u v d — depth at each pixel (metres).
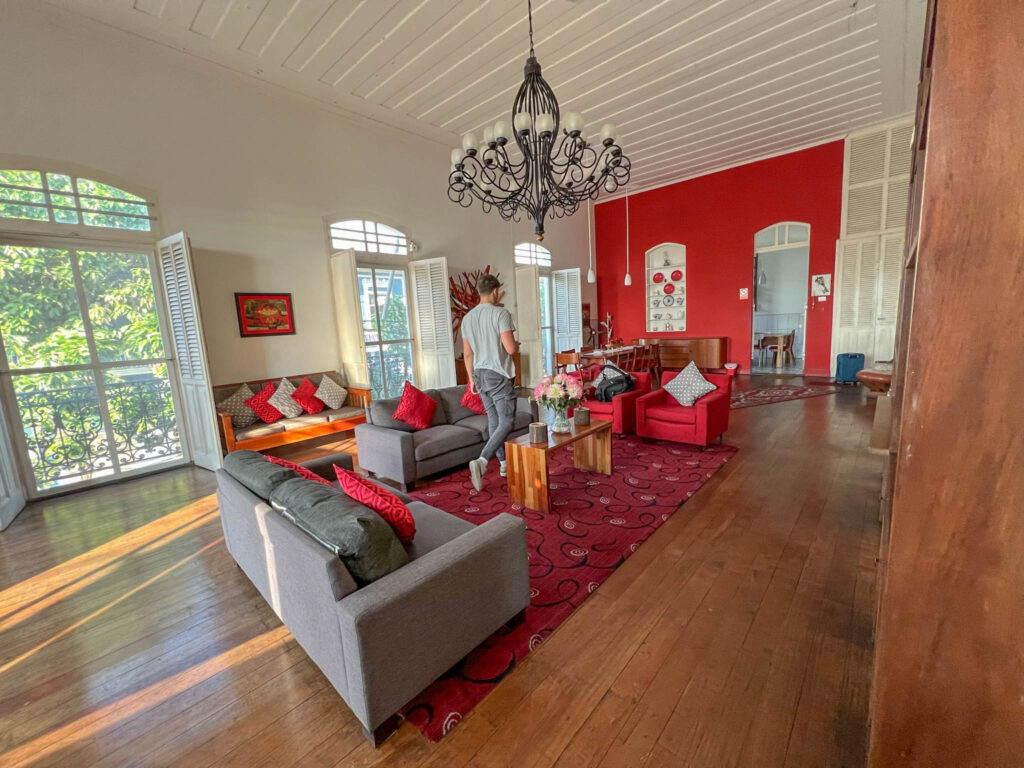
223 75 4.31
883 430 3.36
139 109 3.86
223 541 2.70
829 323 7.04
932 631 0.70
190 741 1.41
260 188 4.65
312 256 5.10
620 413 4.30
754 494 2.97
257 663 1.72
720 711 1.42
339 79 4.43
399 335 6.09
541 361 7.36
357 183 5.48
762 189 7.36
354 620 1.24
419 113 5.24
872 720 0.77
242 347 4.59
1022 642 0.65
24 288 3.42
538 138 2.86
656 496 3.01
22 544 2.75
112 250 3.80
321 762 1.32
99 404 3.79
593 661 1.65
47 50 3.40
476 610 1.59
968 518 0.66
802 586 2.01
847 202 6.62
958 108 0.59
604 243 9.47
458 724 1.42
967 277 0.61
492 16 3.55
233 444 3.97
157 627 1.95
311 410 4.66
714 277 8.06
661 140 6.31
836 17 3.79
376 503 1.61
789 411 5.13
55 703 1.57
